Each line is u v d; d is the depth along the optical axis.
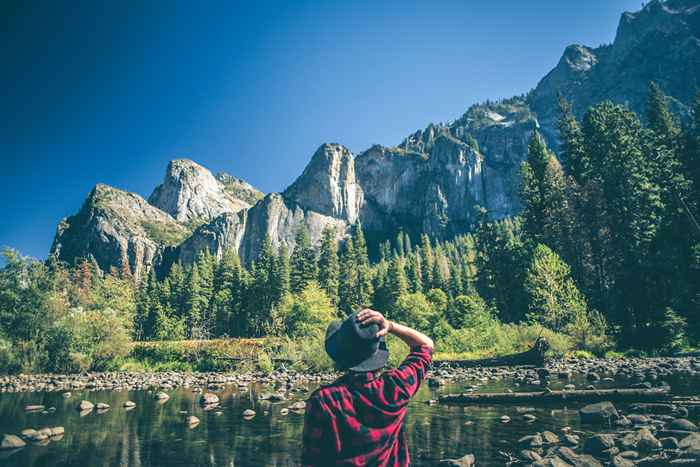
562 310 27.25
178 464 6.05
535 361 20.66
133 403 12.16
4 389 17.78
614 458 5.14
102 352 28.33
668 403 8.58
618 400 9.37
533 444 6.15
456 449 6.21
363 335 1.57
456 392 12.64
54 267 30.39
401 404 1.60
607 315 35.34
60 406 12.27
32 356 26.25
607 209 41.62
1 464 6.13
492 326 31.28
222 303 102.12
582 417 7.86
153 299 103.75
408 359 1.75
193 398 13.87
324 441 1.50
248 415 9.93
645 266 34.97
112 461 6.26
